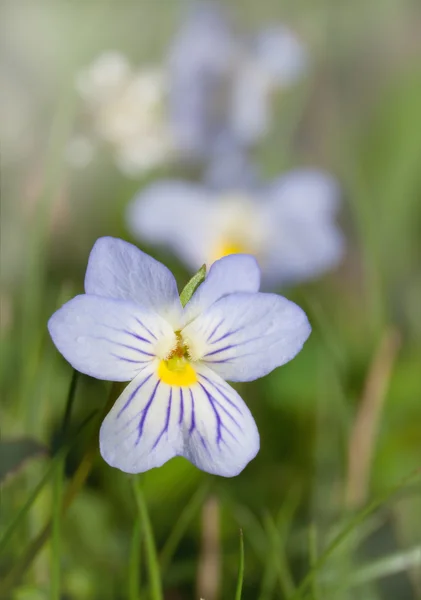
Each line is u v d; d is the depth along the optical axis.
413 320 0.17
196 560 0.14
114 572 0.13
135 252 0.11
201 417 0.11
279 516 0.14
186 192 0.17
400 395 0.16
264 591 0.13
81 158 0.16
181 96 0.17
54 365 0.15
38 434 0.14
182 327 0.11
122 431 0.11
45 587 0.13
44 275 0.16
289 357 0.11
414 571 0.13
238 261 0.11
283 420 0.15
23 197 0.16
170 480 0.14
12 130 0.17
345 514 0.14
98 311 0.11
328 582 0.13
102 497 0.14
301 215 0.17
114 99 0.16
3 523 0.13
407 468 0.15
